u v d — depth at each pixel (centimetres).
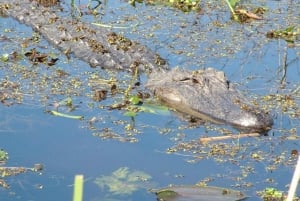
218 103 965
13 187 745
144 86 1079
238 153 856
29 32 1333
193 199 709
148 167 809
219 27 1402
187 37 1331
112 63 1168
